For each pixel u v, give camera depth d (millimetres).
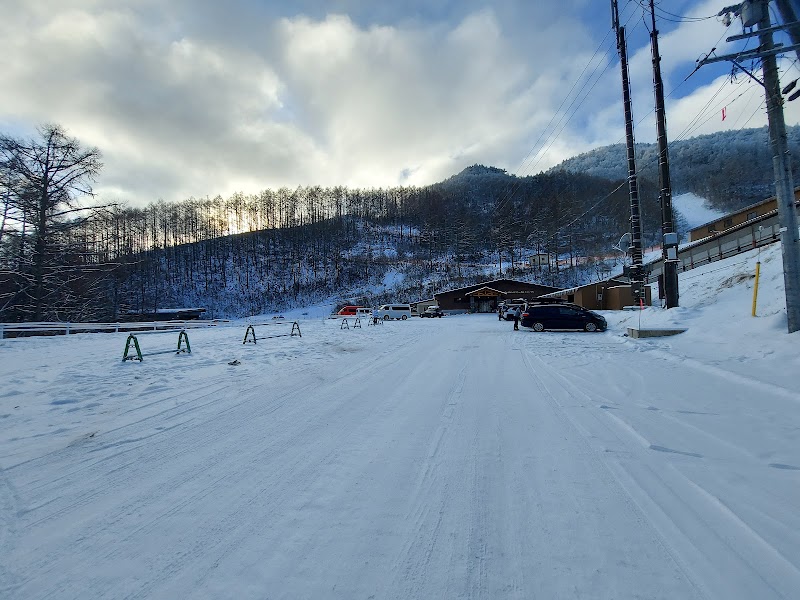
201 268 92688
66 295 26250
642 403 5578
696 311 13359
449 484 3277
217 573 2244
